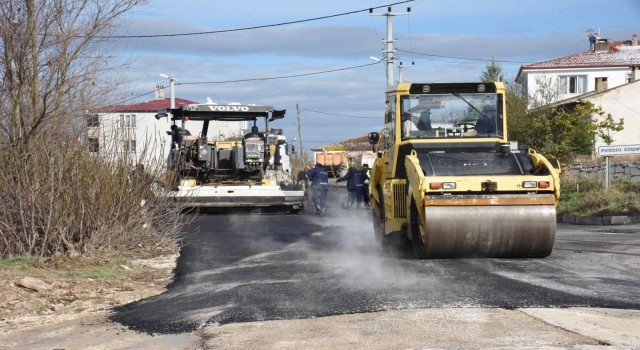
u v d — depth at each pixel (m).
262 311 8.68
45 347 7.84
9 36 14.33
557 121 33.75
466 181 11.48
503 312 8.15
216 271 11.75
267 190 21.89
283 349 7.08
